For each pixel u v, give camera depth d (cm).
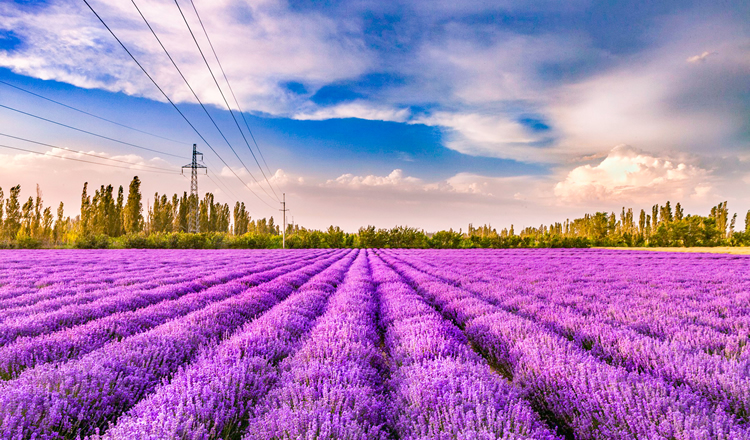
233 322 568
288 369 364
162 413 217
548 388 305
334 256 2900
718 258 2306
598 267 1702
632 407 249
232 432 257
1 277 1051
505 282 1094
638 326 541
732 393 276
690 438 208
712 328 537
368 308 677
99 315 584
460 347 412
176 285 903
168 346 400
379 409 273
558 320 580
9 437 209
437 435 220
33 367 354
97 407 264
